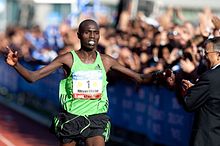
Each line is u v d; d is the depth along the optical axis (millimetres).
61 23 40719
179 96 13562
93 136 14164
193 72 18047
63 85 14438
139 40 26078
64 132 14273
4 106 39562
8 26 53562
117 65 14492
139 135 24016
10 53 13500
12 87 41750
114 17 36969
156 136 22328
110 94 26484
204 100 12945
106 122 14375
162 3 36094
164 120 21672
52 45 37094
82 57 14242
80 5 34531
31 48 38938
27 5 56500
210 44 13258
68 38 31641
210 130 12852
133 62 24344
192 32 22922
